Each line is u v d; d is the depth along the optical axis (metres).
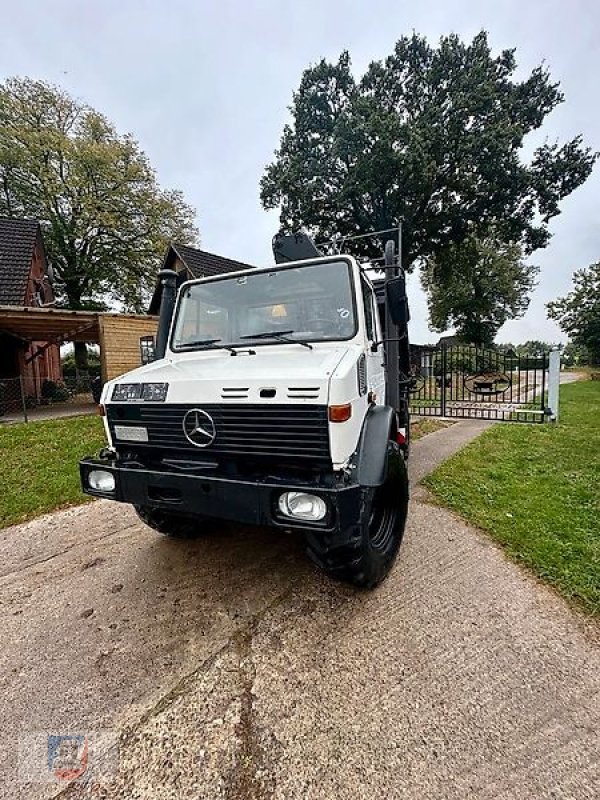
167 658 2.18
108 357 11.59
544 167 21.25
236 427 2.22
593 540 3.30
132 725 1.79
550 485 4.62
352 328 2.72
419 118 19.50
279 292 2.98
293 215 22.53
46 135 21.36
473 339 33.06
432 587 2.79
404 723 1.77
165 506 2.36
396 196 20.31
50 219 22.88
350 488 2.04
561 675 2.03
